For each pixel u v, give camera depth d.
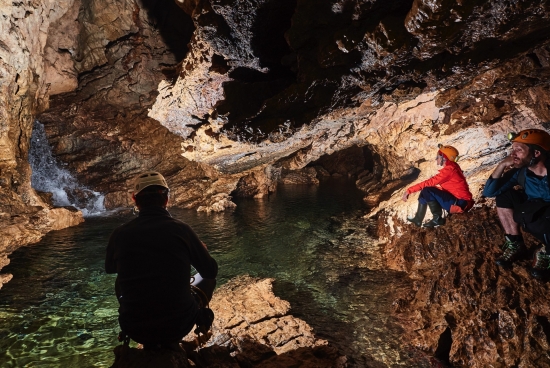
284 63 3.85
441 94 5.24
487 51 3.19
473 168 6.59
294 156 11.20
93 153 10.88
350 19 3.13
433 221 4.81
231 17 3.68
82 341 4.66
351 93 3.87
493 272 4.64
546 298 4.05
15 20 7.29
